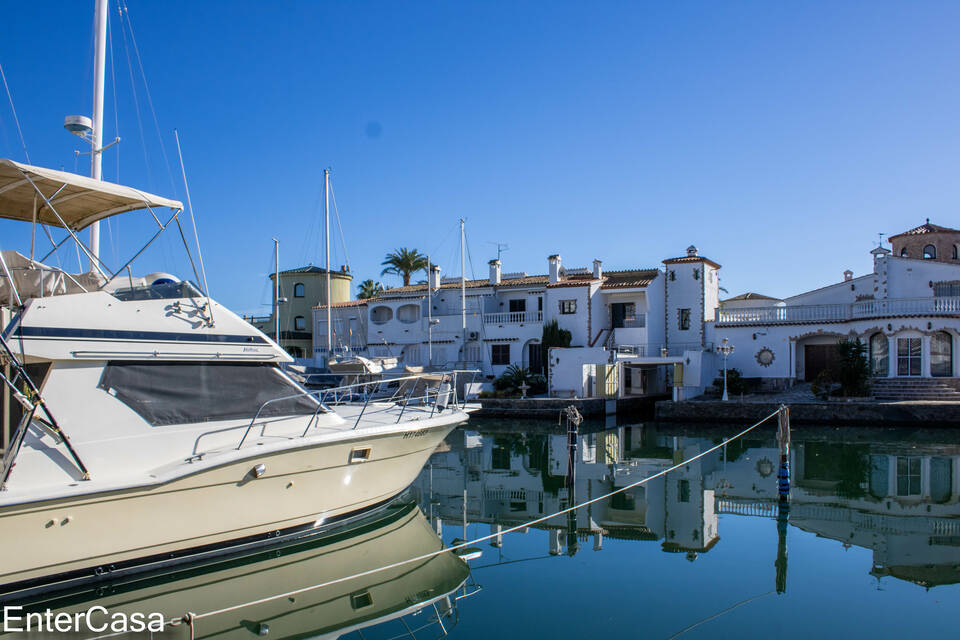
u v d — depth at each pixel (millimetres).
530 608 8703
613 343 40094
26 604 8023
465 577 9875
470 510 14156
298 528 10461
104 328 9148
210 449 9750
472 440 25703
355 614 8492
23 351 8469
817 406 27984
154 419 9383
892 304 31141
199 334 10039
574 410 16109
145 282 11250
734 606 8734
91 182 9242
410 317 46875
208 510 9328
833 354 34406
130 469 8969
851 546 11398
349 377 25859
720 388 33781
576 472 18625
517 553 11086
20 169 8578
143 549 8844
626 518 13391
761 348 35062
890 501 14664
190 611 8438
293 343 54188
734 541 11703
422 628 8070
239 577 9648
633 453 22188
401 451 11781
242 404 10328
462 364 41938
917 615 8398
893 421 26844
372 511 11781
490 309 44281
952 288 33469
